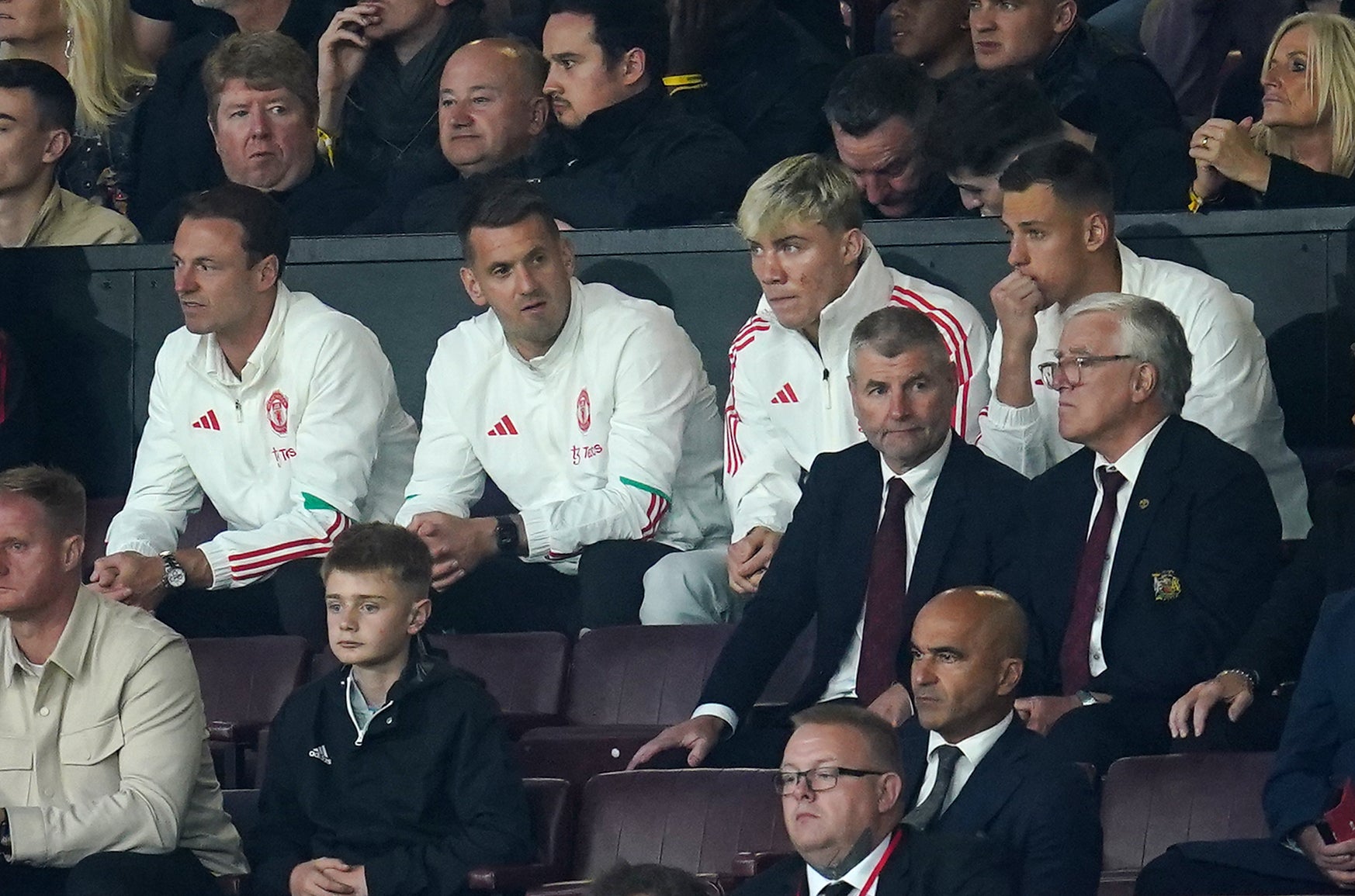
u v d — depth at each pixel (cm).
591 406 1952
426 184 2255
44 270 2222
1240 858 1359
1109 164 1981
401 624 1548
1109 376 1598
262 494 2003
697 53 2252
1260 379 1855
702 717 1605
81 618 1541
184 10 2556
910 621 1620
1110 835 1441
